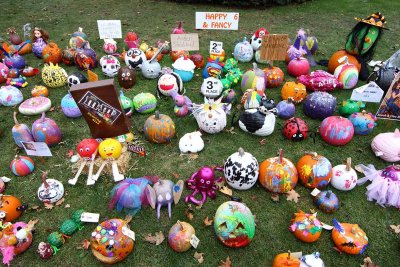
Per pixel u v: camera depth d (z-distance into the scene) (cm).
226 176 489
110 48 864
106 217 463
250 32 1002
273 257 418
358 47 720
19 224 423
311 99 632
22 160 520
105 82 477
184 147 557
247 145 583
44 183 469
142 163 545
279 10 1169
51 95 718
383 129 621
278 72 719
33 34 859
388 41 943
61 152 568
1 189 494
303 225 425
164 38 968
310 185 491
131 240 407
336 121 566
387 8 1174
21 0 1268
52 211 473
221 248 427
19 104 687
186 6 1208
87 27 1039
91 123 509
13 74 741
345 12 1149
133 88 732
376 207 480
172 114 653
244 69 802
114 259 398
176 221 458
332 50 900
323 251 425
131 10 1176
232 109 664
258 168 491
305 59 767
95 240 397
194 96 706
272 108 589
